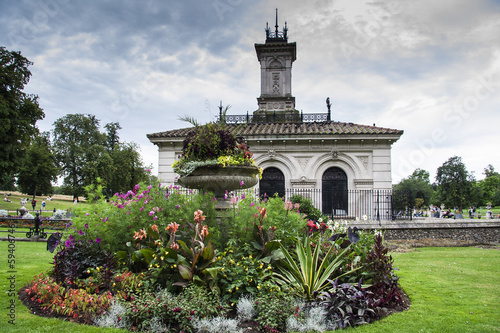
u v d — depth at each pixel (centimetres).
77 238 641
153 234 580
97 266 575
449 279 731
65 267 570
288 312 449
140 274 542
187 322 429
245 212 643
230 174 717
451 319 477
